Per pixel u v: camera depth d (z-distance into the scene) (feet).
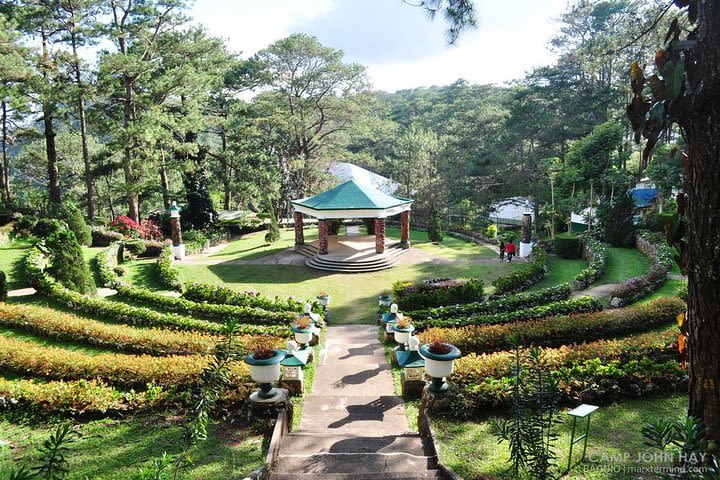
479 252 104.17
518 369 21.09
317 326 51.19
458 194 144.56
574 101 131.64
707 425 13.69
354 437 26.84
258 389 29.78
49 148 113.29
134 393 30.76
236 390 30.30
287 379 35.29
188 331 49.32
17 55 84.17
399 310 61.11
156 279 75.97
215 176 134.31
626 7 121.29
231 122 126.62
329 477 21.30
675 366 30.66
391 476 21.20
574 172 107.34
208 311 55.83
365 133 162.71
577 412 20.90
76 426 28.32
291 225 146.30
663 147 95.81
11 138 124.88
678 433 14.30
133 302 60.75
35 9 93.81
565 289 60.44
